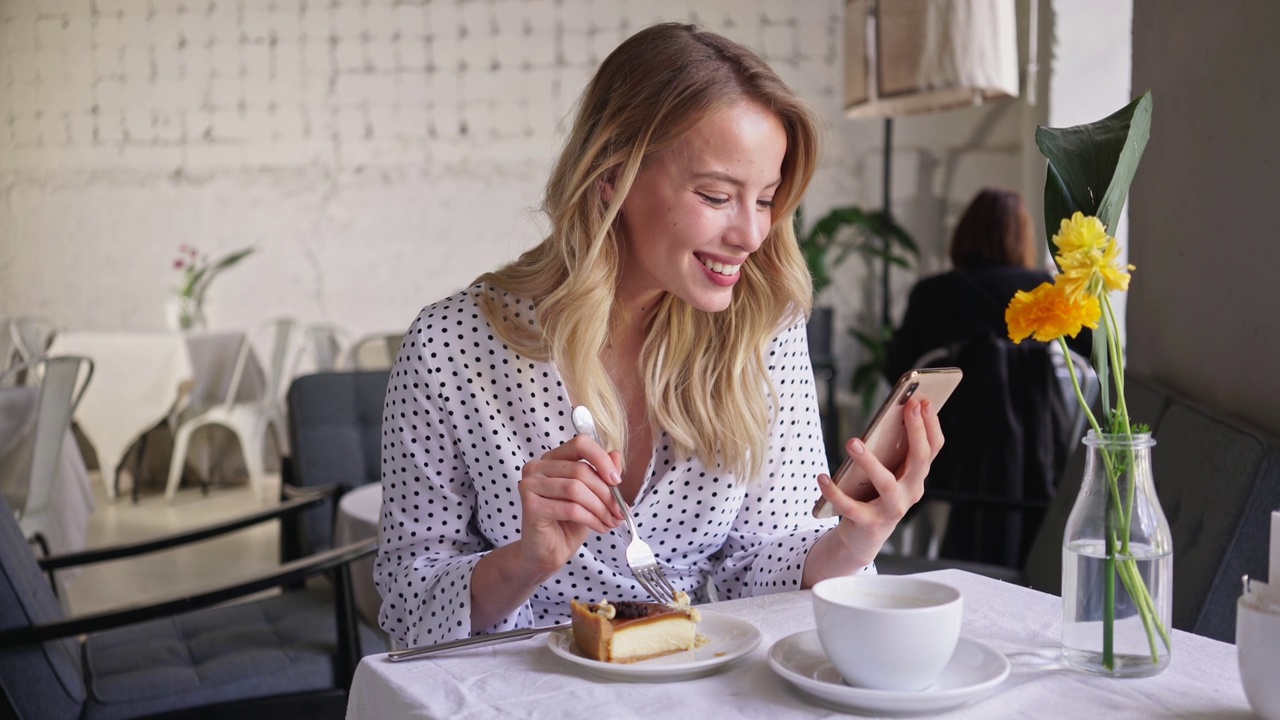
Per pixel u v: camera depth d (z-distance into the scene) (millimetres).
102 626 1514
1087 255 792
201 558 4164
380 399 2857
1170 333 1879
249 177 6133
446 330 1180
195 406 5082
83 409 4969
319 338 5246
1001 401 2545
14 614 1490
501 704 786
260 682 1685
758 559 1200
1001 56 2953
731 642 899
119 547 1952
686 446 1177
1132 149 836
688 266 1077
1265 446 1361
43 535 2852
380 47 6074
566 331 1126
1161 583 819
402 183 6105
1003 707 764
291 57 6098
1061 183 872
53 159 6199
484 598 1047
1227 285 1621
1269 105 1456
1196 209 1742
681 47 1078
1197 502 1462
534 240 6051
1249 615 717
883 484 971
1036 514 2574
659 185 1065
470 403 1168
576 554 1175
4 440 3074
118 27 6129
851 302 5773
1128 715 747
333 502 2553
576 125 1145
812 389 1295
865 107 3391
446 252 6117
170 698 1629
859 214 5031
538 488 944
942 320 3193
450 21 6047
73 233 6207
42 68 6172
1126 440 822
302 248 6141
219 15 6102
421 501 1187
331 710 1687
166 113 6145
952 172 5578
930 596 809
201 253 6168
